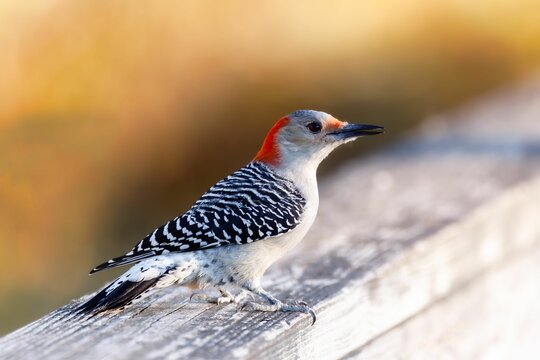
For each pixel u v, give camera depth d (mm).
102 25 14391
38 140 13578
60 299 12797
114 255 13820
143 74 14742
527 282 8148
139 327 5047
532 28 19172
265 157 7012
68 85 13953
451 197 8109
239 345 4801
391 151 10422
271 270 6363
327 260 6461
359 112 17047
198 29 15484
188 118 15359
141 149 14828
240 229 6137
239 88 15969
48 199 13672
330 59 17297
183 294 5871
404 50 18375
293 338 5258
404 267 6430
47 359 4531
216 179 15508
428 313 6719
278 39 16672
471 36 18875
